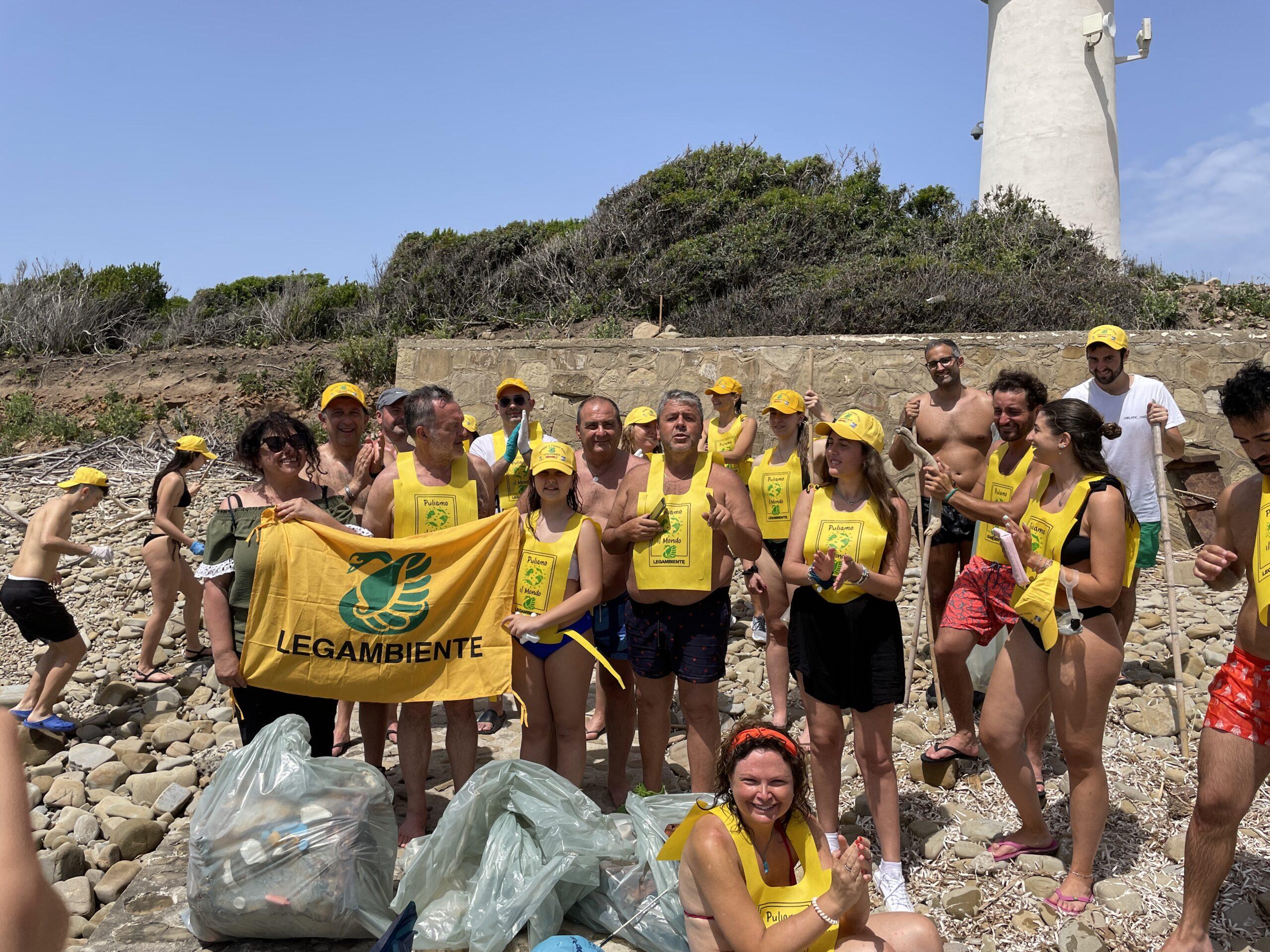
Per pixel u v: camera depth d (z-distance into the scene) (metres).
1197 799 3.41
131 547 9.84
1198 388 9.49
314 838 3.42
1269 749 3.30
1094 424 3.84
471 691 4.31
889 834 3.95
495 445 6.29
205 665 7.16
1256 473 9.45
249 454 4.40
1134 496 5.68
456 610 4.36
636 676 4.44
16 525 10.79
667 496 4.33
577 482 5.20
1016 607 3.78
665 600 4.32
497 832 3.62
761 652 7.02
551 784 3.75
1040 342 9.77
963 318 12.02
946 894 3.93
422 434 4.57
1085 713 3.71
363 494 5.70
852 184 17.36
